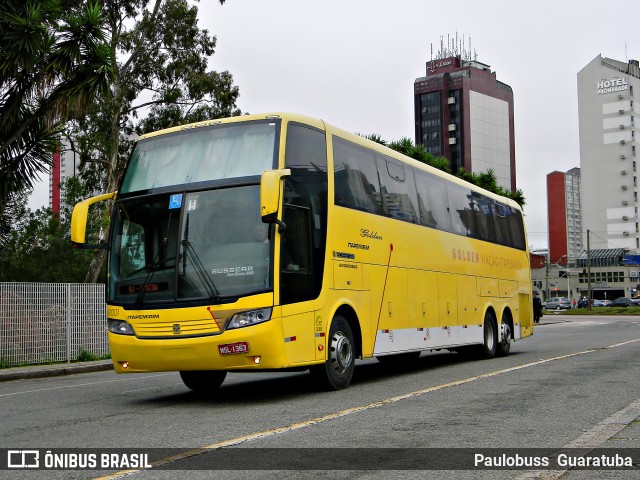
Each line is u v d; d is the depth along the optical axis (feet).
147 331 33.14
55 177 186.70
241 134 34.73
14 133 60.08
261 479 18.58
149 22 111.45
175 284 32.78
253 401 34.50
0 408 35.19
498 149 519.60
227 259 32.55
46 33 57.82
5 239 66.08
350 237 38.93
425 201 50.16
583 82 456.86
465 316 55.21
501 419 26.99
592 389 35.35
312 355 34.71
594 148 451.94
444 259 52.11
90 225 117.91
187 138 35.78
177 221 33.65
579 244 581.12
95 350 67.62
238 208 33.09
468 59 531.50
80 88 59.11
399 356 57.52
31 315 61.82
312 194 35.88
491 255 62.08
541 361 52.60
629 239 438.81
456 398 32.96
